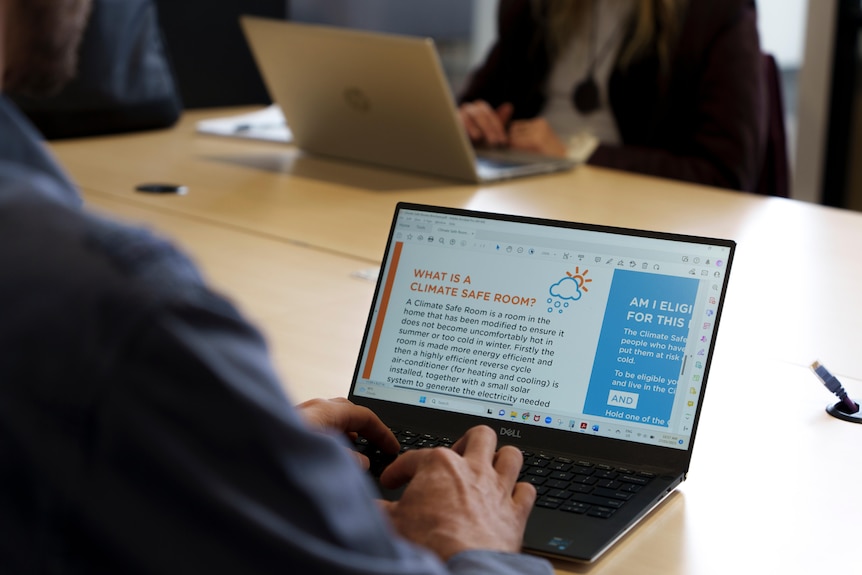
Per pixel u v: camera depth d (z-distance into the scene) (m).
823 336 1.44
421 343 1.12
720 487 1.03
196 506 0.48
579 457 1.03
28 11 0.66
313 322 1.45
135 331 0.48
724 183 2.57
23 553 0.47
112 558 0.48
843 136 3.89
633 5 2.72
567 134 2.83
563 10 2.80
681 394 1.03
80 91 2.55
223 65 3.83
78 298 0.48
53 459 0.47
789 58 3.99
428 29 4.38
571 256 1.10
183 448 0.48
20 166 0.59
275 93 2.45
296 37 2.27
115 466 0.47
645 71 2.73
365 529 0.54
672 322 1.05
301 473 0.51
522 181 2.31
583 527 0.91
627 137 2.79
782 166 2.77
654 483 0.99
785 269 1.72
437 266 1.13
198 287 0.51
